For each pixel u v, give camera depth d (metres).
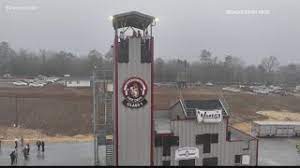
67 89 131.00
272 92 148.25
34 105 97.56
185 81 151.75
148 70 41.75
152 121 42.28
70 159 53.19
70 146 62.22
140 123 42.09
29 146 59.72
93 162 51.25
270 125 73.00
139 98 41.84
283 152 60.97
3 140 67.25
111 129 48.34
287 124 73.56
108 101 49.09
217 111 46.06
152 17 41.38
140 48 41.41
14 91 119.81
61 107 96.19
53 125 80.69
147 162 42.50
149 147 42.44
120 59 41.38
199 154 46.38
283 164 53.22
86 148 60.69
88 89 131.38
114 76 41.62
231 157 47.44
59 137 71.06
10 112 89.75
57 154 56.38
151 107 42.19
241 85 173.62
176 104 52.38
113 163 44.00
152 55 41.59
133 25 43.09
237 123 89.00
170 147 45.44
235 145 47.53
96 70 51.28
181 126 45.62
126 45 41.38
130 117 41.91
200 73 192.12
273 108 112.75
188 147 45.91
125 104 41.72
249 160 48.00
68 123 82.44
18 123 81.44
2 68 195.38
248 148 48.00
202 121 45.75
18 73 196.12
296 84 192.25
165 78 176.12
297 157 57.81
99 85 51.47
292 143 68.00
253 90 149.88
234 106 111.31
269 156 58.12
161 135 44.94
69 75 187.50
